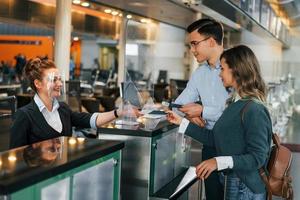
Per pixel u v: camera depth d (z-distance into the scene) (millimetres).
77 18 12188
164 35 12586
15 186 1361
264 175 2242
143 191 2730
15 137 2418
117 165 2096
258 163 2082
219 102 2893
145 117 3070
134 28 10102
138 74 11758
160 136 2895
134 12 9555
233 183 2232
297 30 6875
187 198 3420
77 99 6941
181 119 2572
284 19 6965
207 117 2811
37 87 2502
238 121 2158
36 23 10000
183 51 12750
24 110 2451
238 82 2201
